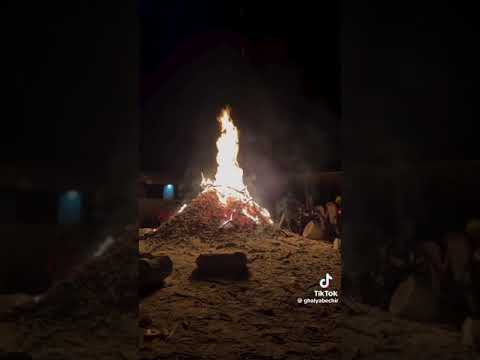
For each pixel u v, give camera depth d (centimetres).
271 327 409
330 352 345
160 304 473
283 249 751
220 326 409
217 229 827
